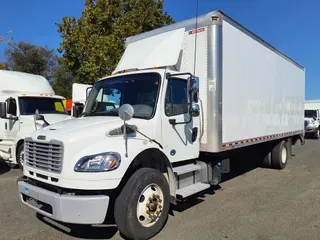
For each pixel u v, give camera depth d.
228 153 7.11
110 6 17.34
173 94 5.33
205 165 6.09
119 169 4.10
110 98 5.62
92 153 4.08
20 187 4.67
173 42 6.12
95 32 17.16
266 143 9.95
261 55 8.13
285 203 6.27
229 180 8.45
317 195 6.85
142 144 4.51
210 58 5.94
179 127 5.39
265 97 8.45
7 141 10.10
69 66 17.70
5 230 4.90
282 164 9.98
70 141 4.09
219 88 6.00
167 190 4.75
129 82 5.48
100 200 3.98
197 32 6.12
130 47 7.03
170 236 4.62
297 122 11.77
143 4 19.38
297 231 4.82
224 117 6.26
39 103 10.40
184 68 6.23
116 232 4.79
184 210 5.83
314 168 10.30
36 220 5.31
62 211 3.95
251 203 6.28
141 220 4.42
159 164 5.11
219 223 5.16
